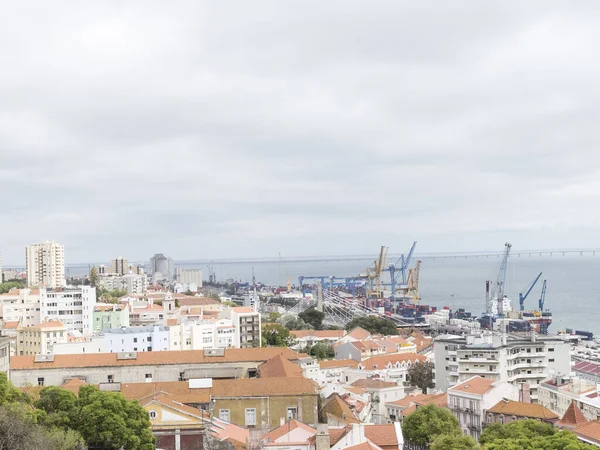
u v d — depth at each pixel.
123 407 156.62
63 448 138.12
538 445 171.00
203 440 165.25
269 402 197.88
